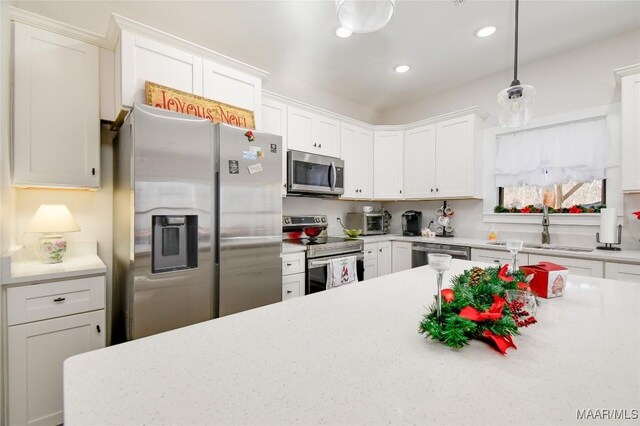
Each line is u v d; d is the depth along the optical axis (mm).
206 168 1923
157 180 1720
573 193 2873
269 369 615
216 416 472
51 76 1792
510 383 563
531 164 3043
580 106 2777
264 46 2814
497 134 3314
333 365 631
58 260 1797
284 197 3375
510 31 2553
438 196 3486
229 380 575
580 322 871
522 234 3143
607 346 719
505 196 3342
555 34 2586
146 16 2381
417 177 3689
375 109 4473
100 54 1975
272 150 2268
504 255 2697
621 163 2346
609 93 2635
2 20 1484
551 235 2932
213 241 1953
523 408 490
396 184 3842
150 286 1695
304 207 3576
